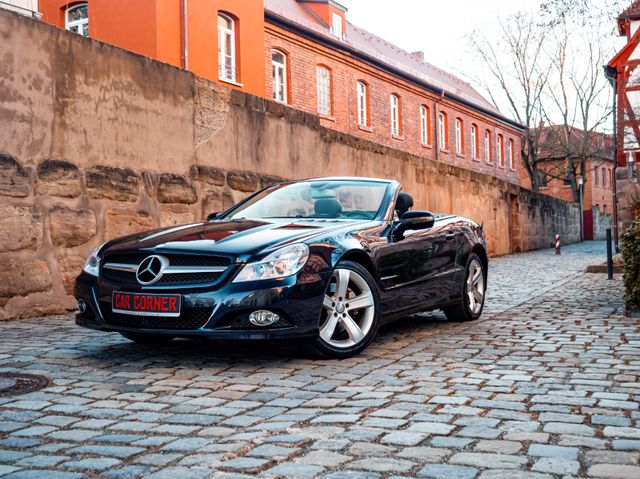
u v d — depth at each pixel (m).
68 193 7.37
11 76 6.82
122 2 16.59
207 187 9.51
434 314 7.43
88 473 2.59
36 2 10.55
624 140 19.44
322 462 2.67
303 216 5.68
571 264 17.50
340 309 4.83
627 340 5.55
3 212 6.68
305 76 23.78
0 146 6.69
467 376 4.25
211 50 18.09
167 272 4.51
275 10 22.19
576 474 2.52
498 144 40.84
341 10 27.33
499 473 2.53
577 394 3.75
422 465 2.63
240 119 10.27
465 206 19.97
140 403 3.64
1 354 4.93
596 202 56.31
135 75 8.32
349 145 13.68
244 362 4.71
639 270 6.95
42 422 3.29
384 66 28.38
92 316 4.85
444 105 34.31
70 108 7.44
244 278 4.38
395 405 3.54
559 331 6.09
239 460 2.70
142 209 8.36
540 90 39.03
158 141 8.66
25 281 6.88
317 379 4.19
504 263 18.30
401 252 5.54
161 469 2.62
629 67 19.95
